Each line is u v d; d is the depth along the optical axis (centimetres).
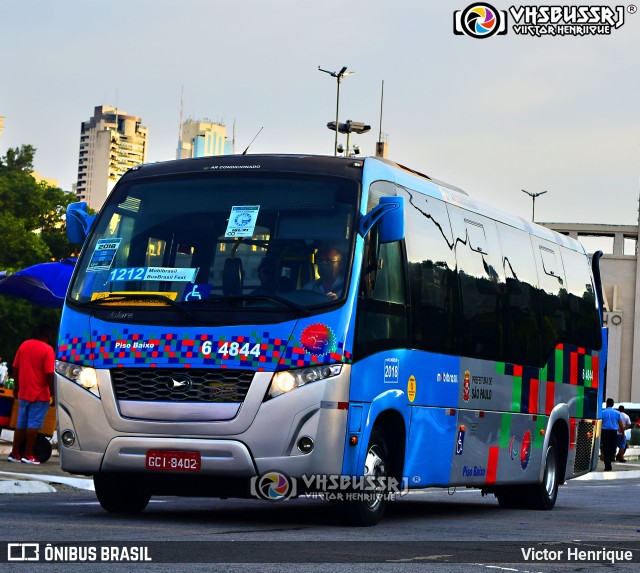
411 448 1314
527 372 1692
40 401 1969
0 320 6875
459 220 1499
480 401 1521
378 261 1234
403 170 1380
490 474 1562
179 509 1405
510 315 1636
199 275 1189
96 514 1248
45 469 1878
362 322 1192
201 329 1165
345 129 4916
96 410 1182
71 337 1212
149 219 1239
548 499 1791
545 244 1828
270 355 1149
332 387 1151
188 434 1153
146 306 1189
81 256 1250
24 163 9094
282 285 1172
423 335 1343
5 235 7694
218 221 1216
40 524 1076
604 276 8906
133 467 1168
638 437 5747
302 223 1203
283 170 1240
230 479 1166
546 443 1769
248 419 1142
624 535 1253
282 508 1501
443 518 1491
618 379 8794
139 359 1173
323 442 1147
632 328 8806
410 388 1305
